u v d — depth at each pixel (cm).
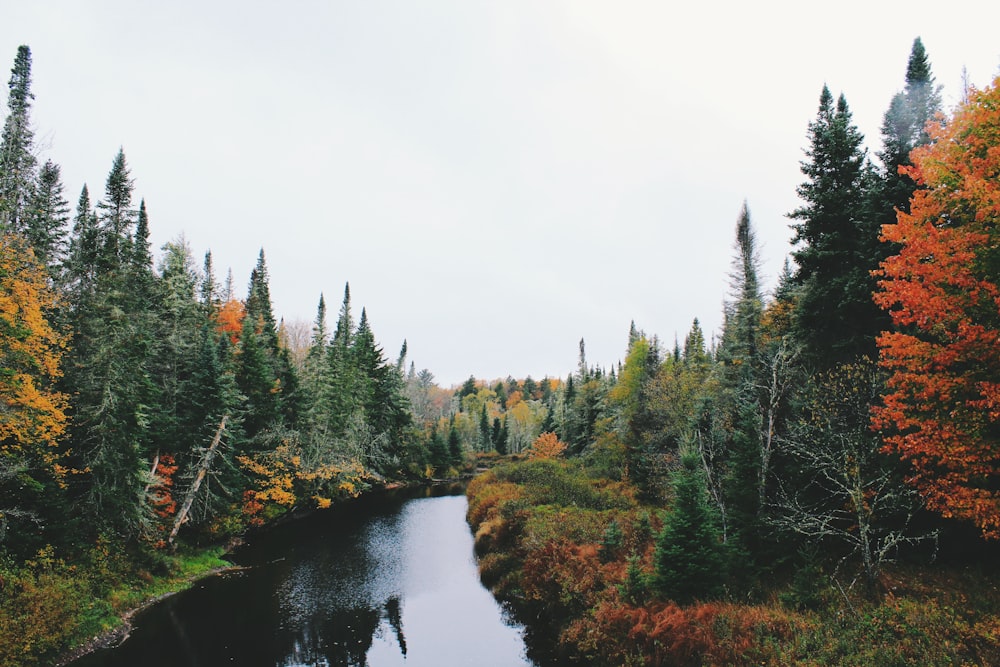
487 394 15600
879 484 1456
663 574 1496
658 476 2977
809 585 1367
